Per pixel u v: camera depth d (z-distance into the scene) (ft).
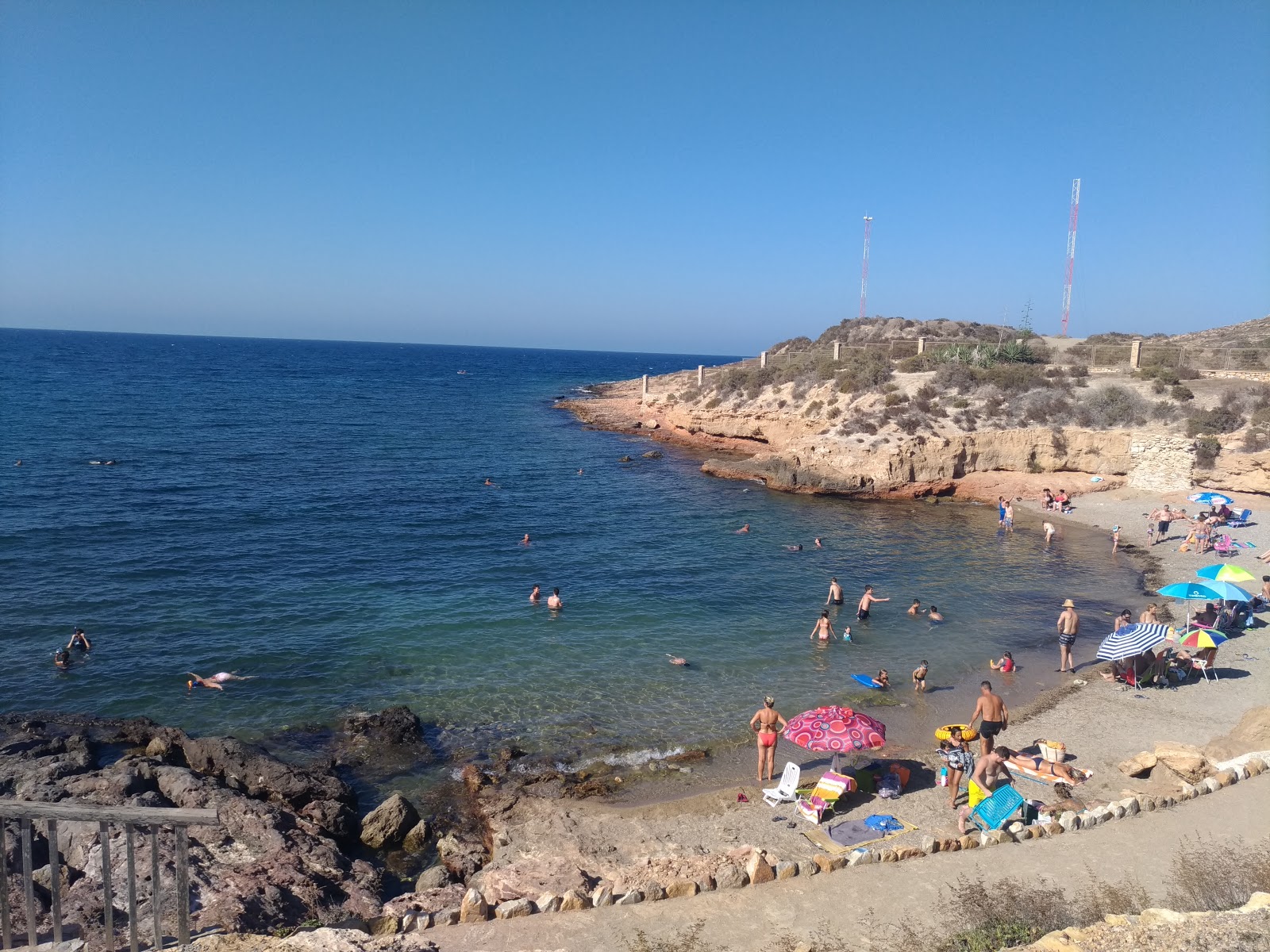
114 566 96.89
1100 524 129.59
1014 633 84.23
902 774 52.49
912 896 36.24
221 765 53.67
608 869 42.29
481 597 91.66
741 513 139.85
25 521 114.52
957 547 118.62
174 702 64.64
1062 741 57.77
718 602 92.32
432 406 322.14
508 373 621.31
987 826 42.78
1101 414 155.12
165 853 40.34
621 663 74.43
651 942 32.78
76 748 55.26
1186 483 140.26
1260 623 82.43
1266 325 274.77
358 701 65.82
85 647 73.51
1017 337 241.35
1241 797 44.88
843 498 153.58
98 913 32.32
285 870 39.19
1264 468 131.95
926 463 153.69
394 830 47.98
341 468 171.42
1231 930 28.53
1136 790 48.75
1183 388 155.63
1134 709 63.87
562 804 51.57
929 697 68.49
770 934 33.37
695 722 63.52
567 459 196.44
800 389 199.41
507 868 41.24
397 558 106.42
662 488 161.68
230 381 402.52
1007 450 155.94
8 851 39.81
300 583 94.27
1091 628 85.92
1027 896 35.14
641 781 54.85
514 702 66.33
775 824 47.50
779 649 78.89
